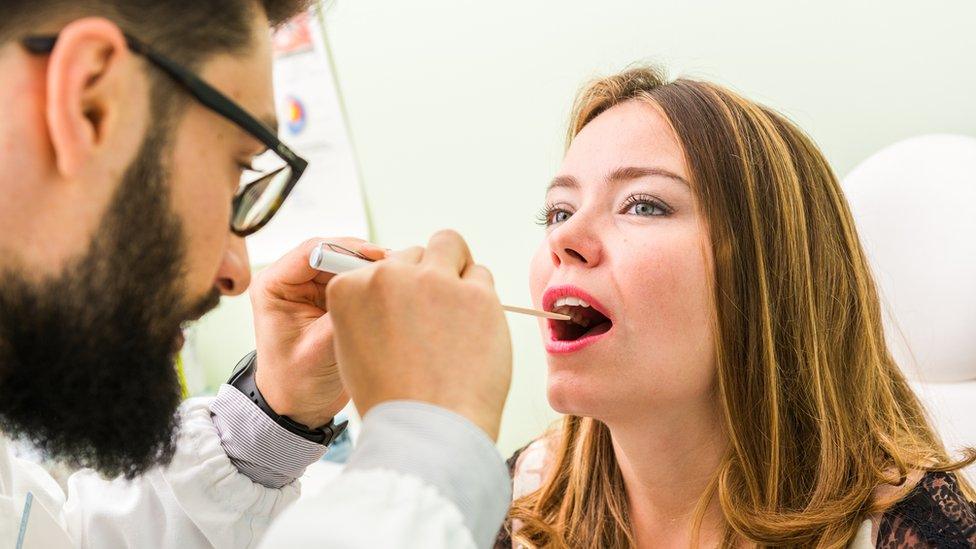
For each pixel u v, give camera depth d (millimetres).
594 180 677
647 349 633
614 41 1211
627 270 630
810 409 680
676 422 664
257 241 1632
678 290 629
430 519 393
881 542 616
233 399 750
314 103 1479
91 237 459
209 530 723
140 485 750
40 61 435
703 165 652
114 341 481
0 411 507
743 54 1126
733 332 650
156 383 515
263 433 731
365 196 1497
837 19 1062
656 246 630
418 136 1410
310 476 1282
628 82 734
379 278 451
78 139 431
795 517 641
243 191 579
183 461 732
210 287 534
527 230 1356
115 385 500
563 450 827
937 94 1030
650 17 1178
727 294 643
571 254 662
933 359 929
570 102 1264
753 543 654
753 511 649
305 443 742
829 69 1080
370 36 1400
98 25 427
